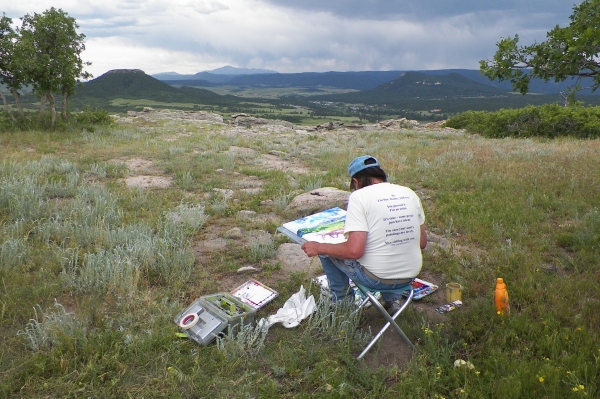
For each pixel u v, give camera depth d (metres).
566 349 3.71
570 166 11.36
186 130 23.38
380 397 3.30
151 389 3.32
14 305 4.32
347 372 3.52
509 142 19.84
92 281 4.77
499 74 6.39
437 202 8.39
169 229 6.35
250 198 8.77
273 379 3.47
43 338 3.70
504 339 3.80
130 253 5.34
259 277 5.25
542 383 3.21
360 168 3.94
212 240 6.47
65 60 19.06
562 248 6.09
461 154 14.41
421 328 4.04
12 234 5.97
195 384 3.36
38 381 3.34
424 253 5.88
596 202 7.91
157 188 9.48
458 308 4.51
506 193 8.77
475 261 5.54
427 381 3.37
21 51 17.98
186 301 4.62
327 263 4.26
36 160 12.07
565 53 5.71
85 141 17.02
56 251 5.56
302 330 4.14
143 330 4.00
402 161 13.38
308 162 13.93
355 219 3.70
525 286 4.85
